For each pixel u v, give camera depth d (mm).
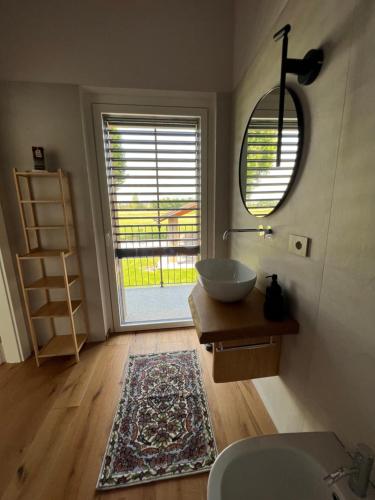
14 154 1632
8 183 1668
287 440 778
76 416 1347
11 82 1544
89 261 1876
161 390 1529
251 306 1203
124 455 1136
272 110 1136
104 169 1833
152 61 1619
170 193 1967
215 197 1923
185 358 1837
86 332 2008
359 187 664
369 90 616
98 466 1091
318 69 810
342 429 776
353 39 658
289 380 1118
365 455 577
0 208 1630
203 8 1587
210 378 1630
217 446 1176
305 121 913
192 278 2355
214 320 1066
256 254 1433
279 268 1164
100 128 1761
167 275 2314
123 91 1679
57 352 1777
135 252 2061
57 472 1070
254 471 733
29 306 1858
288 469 742
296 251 1006
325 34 773
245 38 1462
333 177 770
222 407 1401
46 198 1729
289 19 986
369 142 624
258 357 1170
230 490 691
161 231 2033
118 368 1738
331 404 829
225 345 1128
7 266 1694
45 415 1356
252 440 782
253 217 1450
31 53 1521
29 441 1210
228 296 1175
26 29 1488
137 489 1007
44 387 1565
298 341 1028
